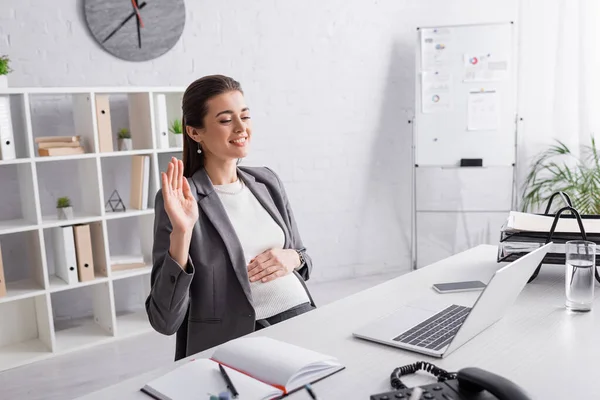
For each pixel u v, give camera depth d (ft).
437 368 3.74
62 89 9.55
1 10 10.22
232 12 12.22
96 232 10.40
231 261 5.69
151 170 10.88
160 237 5.49
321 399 3.54
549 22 13.10
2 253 10.77
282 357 3.84
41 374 9.18
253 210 6.28
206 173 6.09
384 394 3.35
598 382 3.63
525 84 13.47
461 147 13.34
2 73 9.20
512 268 4.24
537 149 13.53
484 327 4.48
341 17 13.14
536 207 13.69
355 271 14.08
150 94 10.44
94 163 10.11
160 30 11.48
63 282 10.12
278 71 12.78
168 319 5.12
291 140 13.09
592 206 12.12
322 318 4.92
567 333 4.43
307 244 13.55
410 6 13.56
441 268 6.30
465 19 13.62
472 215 14.21
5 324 10.14
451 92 13.20
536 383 3.64
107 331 10.65
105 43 11.02
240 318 5.71
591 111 12.77
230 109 5.84
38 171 10.91
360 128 13.64
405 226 14.34
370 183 13.93
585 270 4.83
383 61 13.60
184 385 3.67
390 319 4.75
